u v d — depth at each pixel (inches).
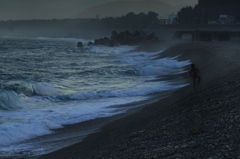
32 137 831.1
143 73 2079.2
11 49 5418.3
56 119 988.6
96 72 2155.5
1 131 828.6
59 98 1312.7
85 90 1556.3
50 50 5255.9
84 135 830.5
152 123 799.7
